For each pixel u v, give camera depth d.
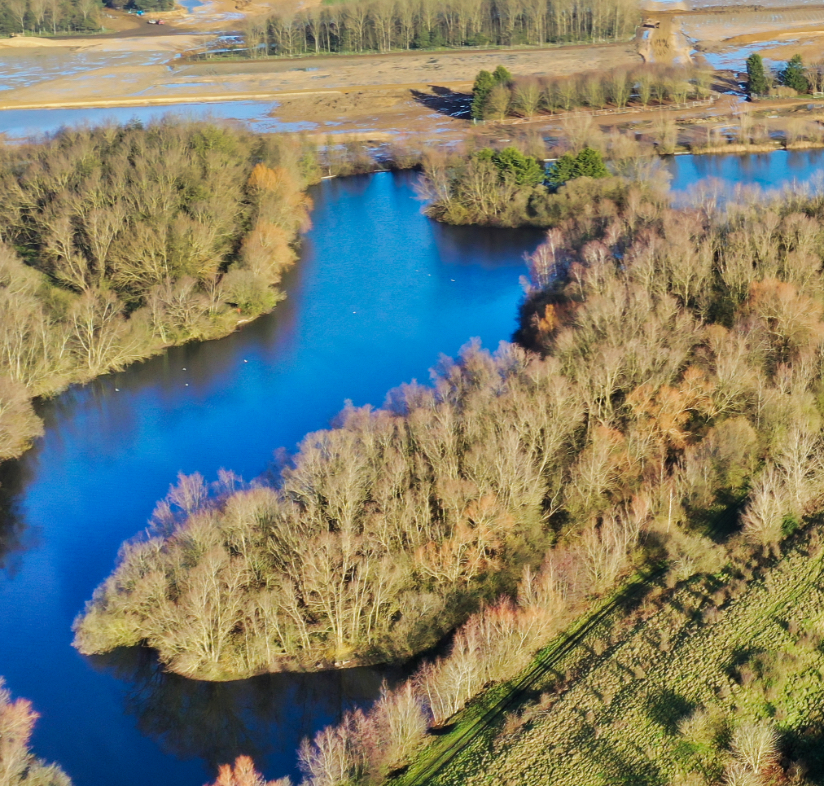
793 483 112.31
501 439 113.88
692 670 94.62
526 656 100.44
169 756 94.31
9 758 84.69
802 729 87.62
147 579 102.69
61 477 139.62
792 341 135.62
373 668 101.00
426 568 105.38
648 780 84.50
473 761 88.81
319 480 108.50
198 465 140.50
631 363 128.88
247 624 101.31
